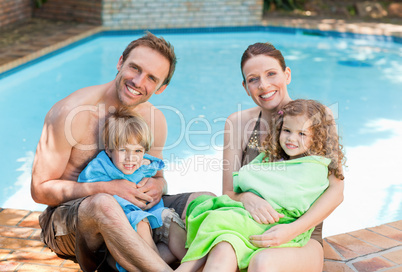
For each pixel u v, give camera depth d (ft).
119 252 8.73
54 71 28.63
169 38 37.50
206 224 9.00
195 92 26.11
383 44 36.42
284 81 10.51
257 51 10.36
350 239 11.44
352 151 19.61
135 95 9.92
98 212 8.75
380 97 25.94
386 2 43.57
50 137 9.70
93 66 29.89
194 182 17.02
